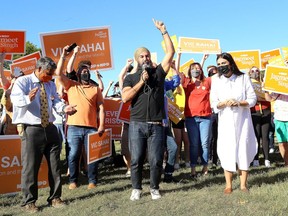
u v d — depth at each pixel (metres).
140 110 5.04
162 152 5.12
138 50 5.13
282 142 7.59
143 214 4.36
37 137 4.91
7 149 6.00
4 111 7.70
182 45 8.03
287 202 4.44
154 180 5.09
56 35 7.08
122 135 7.37
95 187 6.29
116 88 9.25
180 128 7.97
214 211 4.30
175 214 4.28
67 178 7.56
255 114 7.91
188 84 6.95
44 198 5.75
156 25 5.10
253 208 4.30
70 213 4.63
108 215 4.42
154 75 5.04
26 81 4.90
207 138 6.86
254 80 8.14
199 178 6.57
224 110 5.24
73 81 6.41
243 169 5.20
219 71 5.29
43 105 4.99
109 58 7.34
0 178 5.93
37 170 4.99
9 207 5.27
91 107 6.34
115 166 8.92
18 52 7.66
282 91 7.34
